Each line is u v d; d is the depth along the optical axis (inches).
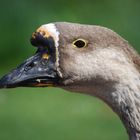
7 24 947.3
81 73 346.0
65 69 347.9
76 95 765.9
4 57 912.3
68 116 721.6
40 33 350.0
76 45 345.7
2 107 746.8
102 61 342.6
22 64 356.2
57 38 347.3
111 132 678.5
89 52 344.5
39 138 679.7
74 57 346.0
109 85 345.4
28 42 929.5
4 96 771.4
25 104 752.3
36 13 952.9
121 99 343.6
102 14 970.1
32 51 922.7
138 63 345.1
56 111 733.3
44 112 732.0
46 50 351.9
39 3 964.0
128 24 949.2
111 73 342.3
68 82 350.6
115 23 956.6
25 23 947.3
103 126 692.1
